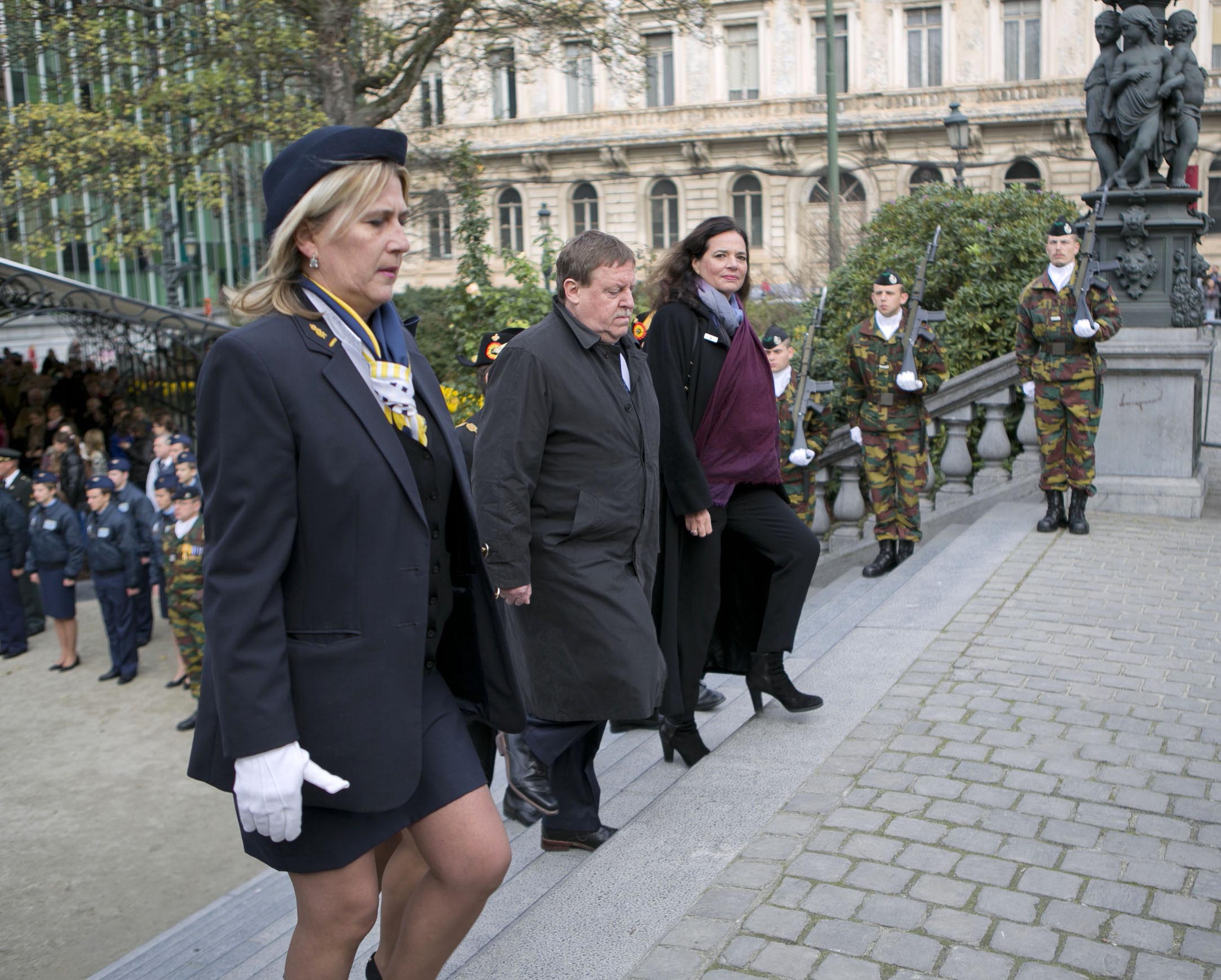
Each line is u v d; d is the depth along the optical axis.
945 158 34.28
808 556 4.04
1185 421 7.17
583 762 3.62
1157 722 3.93
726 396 3.97
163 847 6.74
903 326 6.91
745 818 3.35
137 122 13.59
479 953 2.76
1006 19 33.59
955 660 4.65
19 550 10.89
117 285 33.09
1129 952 2.56
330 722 1.91
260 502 1.85
